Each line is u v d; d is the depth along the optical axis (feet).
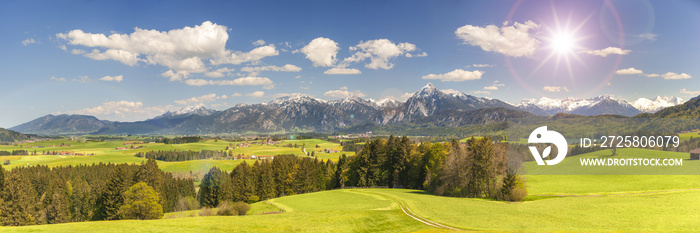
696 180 182.09
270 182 362.33
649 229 119.03
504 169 219.20
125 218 250.37
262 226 146.41
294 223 153.48
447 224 150.71
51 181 412.77
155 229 131.95
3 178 312.71
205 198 352.69
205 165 627.05
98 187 355.77
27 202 308.40
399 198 228.02
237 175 349.20
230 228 140.15
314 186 384.06
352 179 387.55
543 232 124.67
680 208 140.97
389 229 146.92
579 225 131.44
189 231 131.13
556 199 183.52
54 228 129.70
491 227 140.15
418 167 333.83
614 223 129.49
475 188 232.73
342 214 175.01
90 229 127.85
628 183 191.62
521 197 196.44
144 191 258.37
